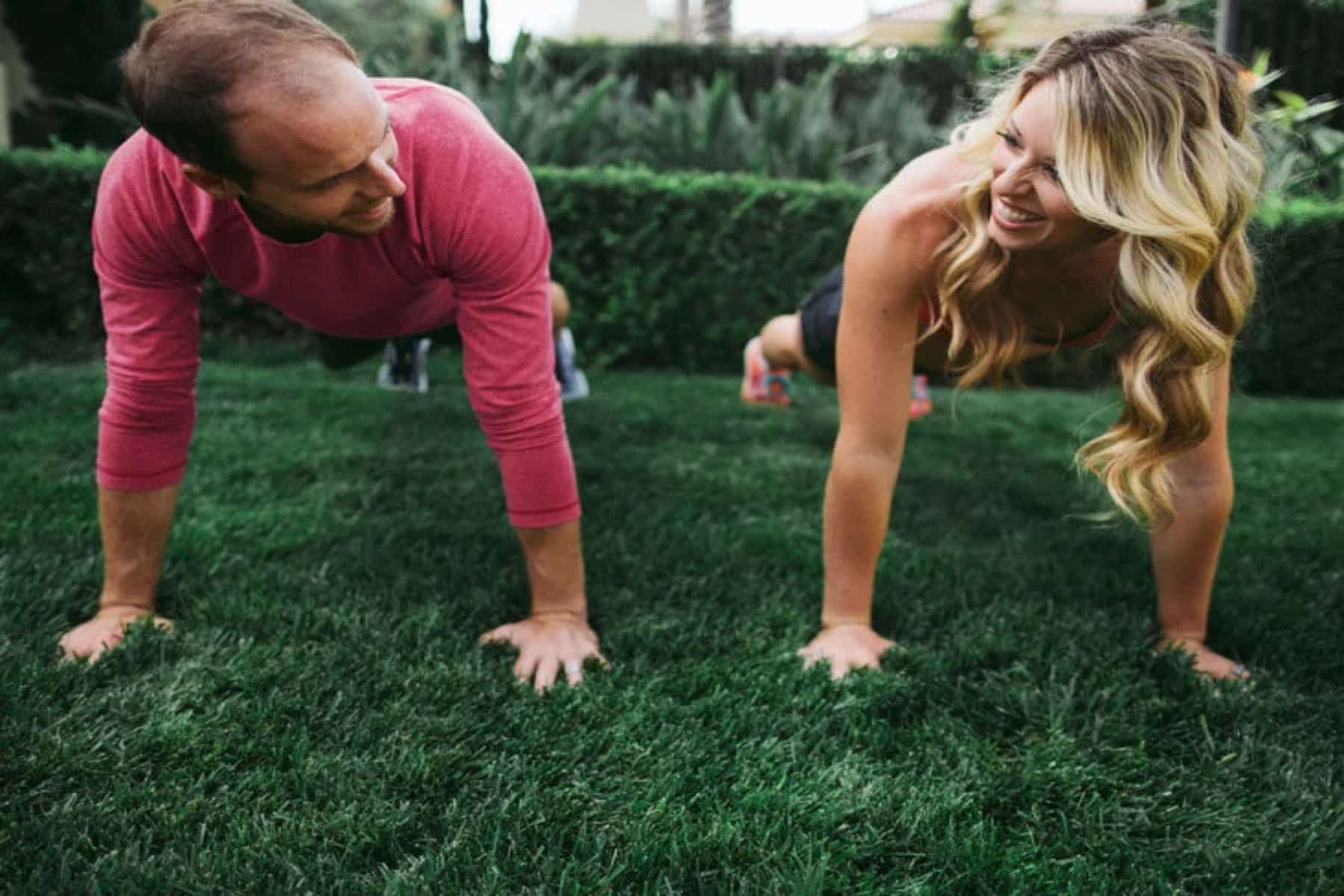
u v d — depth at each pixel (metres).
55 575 2.05
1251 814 1.47
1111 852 1.39
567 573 1.91
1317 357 5.06
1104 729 1.67
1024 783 1.52
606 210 5.05
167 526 1.89
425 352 4.02
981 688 1.78
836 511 1.92
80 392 3.75
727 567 2.32
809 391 4.55
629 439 3.54
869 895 1.28
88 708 1.57
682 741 1.58
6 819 1.32
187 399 1.79
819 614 2.12
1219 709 1.73
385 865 1.29
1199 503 1.87
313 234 1.49
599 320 5.09
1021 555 2.51
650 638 1.93
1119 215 1.38
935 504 2.93
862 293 1.76
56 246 4.89
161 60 1.19
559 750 1.56
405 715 1.62
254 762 1.50
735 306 5.17
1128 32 1.43
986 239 1.60
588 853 1.34
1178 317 1.45
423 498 2.77
